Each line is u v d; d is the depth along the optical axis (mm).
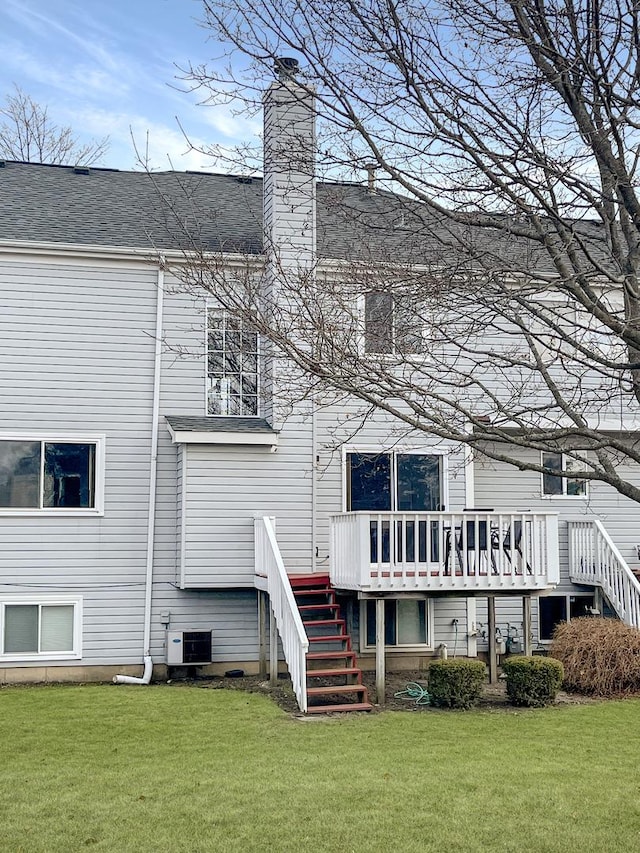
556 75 7301
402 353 8094
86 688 15242
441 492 17703
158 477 16688
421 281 8062
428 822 8320
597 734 11727
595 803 8844
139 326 16797
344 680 15891
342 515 15172
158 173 20953
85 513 16328
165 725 12133
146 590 16438
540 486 19156
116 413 16625
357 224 10898
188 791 9164
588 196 7492
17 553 16047
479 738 11461
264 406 17062
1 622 15891
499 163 7520
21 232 16578
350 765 10086
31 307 16375
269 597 15852
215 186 20781
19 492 16125
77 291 16578
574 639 15211
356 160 7867
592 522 18156
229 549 16250
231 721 12391
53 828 8188
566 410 7867
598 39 7285
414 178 7926
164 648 16375
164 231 17453
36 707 13383
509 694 13875
